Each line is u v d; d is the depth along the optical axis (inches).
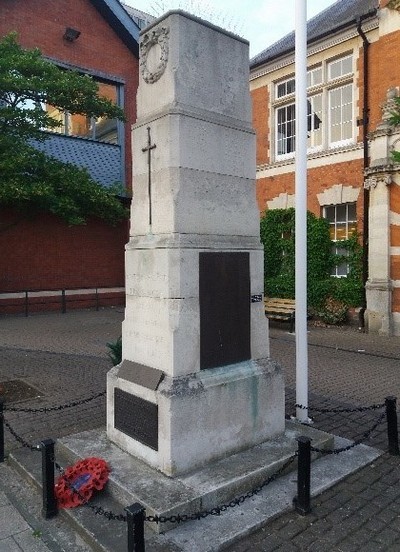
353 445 179.3
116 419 188.7
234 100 193.2
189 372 172.1
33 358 376.8
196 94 179.6
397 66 483.5
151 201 181.8
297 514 152.9
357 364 360.5
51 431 223.1
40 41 665.0
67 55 694.5
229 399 178.4
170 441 160.4
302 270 223.9
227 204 188.2
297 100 223.1
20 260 649.0
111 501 156.6
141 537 117.1
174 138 172.2
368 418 241.3
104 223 737.0
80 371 335.9
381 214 488.1
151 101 184.4
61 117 700.0
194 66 179.2
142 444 173.9
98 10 727.1
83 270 714.2
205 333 177.2
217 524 143.6
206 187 180.7
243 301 191.0
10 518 153.7
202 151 179.5
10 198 525.0
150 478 160.4
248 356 192.9
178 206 171.8
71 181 548.4
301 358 226.2
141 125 186.1
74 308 703.1
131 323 189.8
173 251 170.4
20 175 507.2
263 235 615.5
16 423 233.3
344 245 542.9
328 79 569.3
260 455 179.0
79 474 162.1
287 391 293.6
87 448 186.5
